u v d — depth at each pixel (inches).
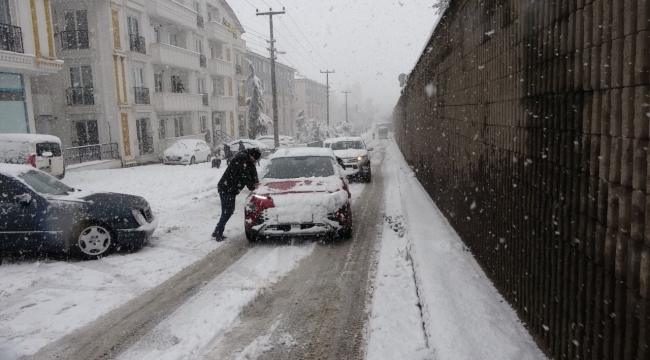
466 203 242.1
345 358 143.9
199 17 1411.2
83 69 944.9
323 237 303.6
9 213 249.9
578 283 103.2
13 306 190.1
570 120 106.3
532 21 132.3
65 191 279.6
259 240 299.3
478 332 140.1
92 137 957.8
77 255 258.8
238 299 192.7
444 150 322.0
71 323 173.2
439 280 186.5
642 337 77.0
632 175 79.8
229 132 1660.9
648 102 74.8
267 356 146.4
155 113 1110.4
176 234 320.5
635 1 78.1
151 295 201.3
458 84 266.4
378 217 365.7
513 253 156.3
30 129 738.2
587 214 98.1
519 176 148.2
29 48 695.7
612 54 86.0
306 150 362.9
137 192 532.4
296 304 188.9
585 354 100.0
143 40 1052.5
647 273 75.6
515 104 151.8
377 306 181.2
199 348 151.5
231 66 1626.5
